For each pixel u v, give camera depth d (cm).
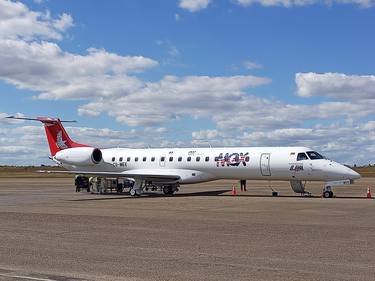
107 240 1433
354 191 4191
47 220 1955
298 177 3281
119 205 2700
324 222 1845
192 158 3647
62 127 4244
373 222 1842
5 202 2981
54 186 5547
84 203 2870
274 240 1417
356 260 1126
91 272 1013
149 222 1872
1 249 1291
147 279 951
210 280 941
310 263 1095
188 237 1483
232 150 3534
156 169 3784
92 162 3981
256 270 1026
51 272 1016
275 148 3397
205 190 4516
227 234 1542
